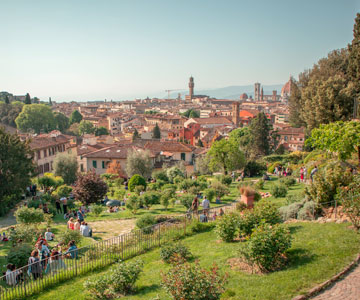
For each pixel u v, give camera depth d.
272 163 56.66
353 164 28.64
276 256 12.39
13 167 36.44
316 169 28.02
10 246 20.25
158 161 60.94
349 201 15.27
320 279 10.95
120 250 17.11
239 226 16.78
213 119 166.88
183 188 38.53
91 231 22.16
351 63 44.88
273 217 17.02
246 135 86.75
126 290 12.58
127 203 28.97
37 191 46.19
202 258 14.97
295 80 65.12
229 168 52.09
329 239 14.09
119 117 198.12
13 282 13.26
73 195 36.81
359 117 36.66
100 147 74.06
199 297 9.24
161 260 16.03
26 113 143.88
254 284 11.10
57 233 23.17
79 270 15.02
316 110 43.75
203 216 22.36
